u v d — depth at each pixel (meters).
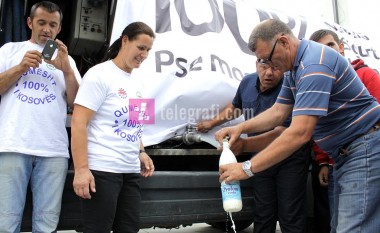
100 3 2.33
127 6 2.30
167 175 2.05
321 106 1.50
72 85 1.85
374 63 3.37
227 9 2.67
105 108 1.69
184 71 2.31
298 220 2.19
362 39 3.47
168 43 2.32
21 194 1.69
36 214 1.71
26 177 1.71
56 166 1.76
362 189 1.50
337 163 1.66
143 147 2.04
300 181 2.19
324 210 2.57
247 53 2.61
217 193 2.19
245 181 2.32
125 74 1.77
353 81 1.58
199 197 2.13
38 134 1.74
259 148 2.09
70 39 2.34
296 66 1.62
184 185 2.09
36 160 1.74
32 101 1.76
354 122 1.56
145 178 1.99
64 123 1.85
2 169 1.66
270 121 1.95
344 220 1.55
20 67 1.69
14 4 2.23
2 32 2.18
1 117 1.73
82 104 1.61
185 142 2.26
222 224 3.76
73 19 2.30
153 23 2.32
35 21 1.88
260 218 2.26
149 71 2.21
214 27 2.53
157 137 2.18
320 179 2.42
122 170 1.69
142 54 1.74
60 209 1.79
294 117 1.54
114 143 1.68
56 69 1.87
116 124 1.70
